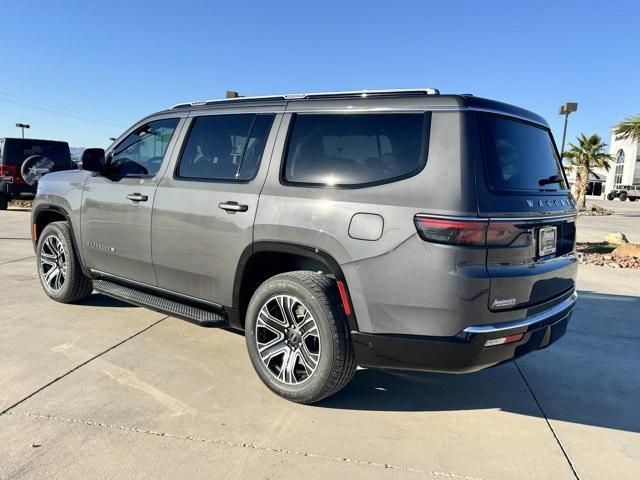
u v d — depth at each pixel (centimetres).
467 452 293
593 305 618
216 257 379
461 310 280
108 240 467
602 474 276
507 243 291
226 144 393
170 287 423
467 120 297
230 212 367
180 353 419
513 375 406
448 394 368
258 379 375
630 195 4591
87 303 547
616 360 441
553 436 314
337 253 312
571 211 361
